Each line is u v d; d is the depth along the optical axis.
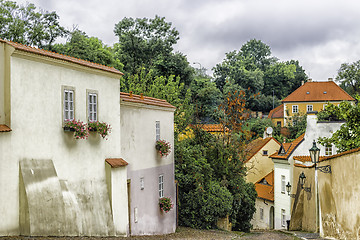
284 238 20.55
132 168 17.19
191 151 25.42
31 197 10.70
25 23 43.09
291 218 31.47
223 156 27.62
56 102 12.16
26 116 11.02
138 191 17.67
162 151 19.47
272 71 96.19
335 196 17.97
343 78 80.50
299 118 65.81
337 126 32.78
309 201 28.12
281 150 35.81
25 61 11.05
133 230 16.97
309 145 33.09
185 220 24.89
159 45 53.47
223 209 24.42
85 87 13.53
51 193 11.42
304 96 72.94
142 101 18.14
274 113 75.06
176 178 24.39
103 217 13.70
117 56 52.00
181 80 49.00
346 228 16.50
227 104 28.73
